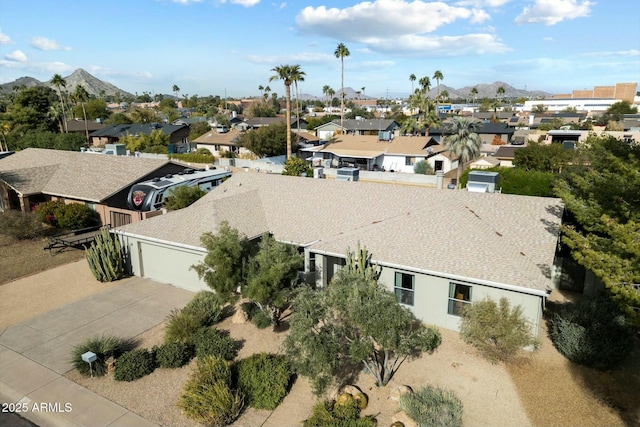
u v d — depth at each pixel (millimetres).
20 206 36312
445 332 16844
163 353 15031
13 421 12539
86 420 12414
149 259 22781
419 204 21406
